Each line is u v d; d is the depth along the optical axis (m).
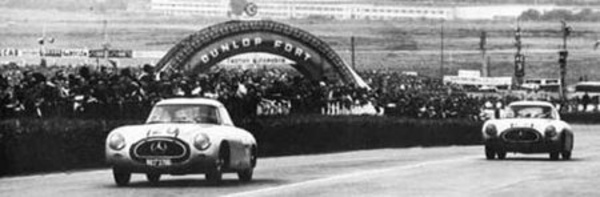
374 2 141.00
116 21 129.00
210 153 18.34
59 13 126.88
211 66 49.59
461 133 51.84
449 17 143.00
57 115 27.95
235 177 21.80
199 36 49.06
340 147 40.28
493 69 134.50
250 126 34.00
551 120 30.95
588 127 81.00
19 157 23.19
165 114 19.52
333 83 47.41
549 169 25.36
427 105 52.75
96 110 29.06
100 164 26.05
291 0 137.62
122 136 18.52
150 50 124.44
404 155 35.88
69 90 29.11
